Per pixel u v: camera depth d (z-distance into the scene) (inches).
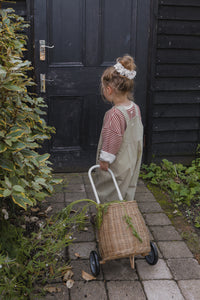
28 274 85.9
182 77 156.0
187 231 110.6
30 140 92.5
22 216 110.4
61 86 148.2
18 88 75.7
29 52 142.3
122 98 90.7
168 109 159.0
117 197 95.6
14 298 74.4
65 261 93.5
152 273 89.3
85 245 101.0
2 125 78.1
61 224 98.5
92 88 151.2
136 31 148.3
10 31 95.1
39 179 93.4
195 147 165.8
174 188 136.9
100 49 147.8
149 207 126.3
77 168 159.3
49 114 150.6
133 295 81.6
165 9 146.1
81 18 143.1
